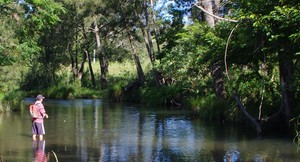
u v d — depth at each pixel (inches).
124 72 2086.6
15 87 1376.7
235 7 555.5
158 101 1231.5
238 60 619.5
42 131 581.9
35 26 955.3
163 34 1306.6
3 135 616.4
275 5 494.6
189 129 663.1
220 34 613.0
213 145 516.1
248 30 515.2
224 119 761.0
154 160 430.6
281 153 459.8
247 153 462.3
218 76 796.6
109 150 489.1
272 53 574.9
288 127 599.8
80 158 442.3
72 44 2079.2
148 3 1460.4
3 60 925.8
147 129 672.4
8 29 930.7
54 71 2078.0
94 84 2041.1
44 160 433.4
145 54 2290.8
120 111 1027.3
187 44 928.3
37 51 995.9
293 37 459.8
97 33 1909.4
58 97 1733.5
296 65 612.7
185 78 1047.0
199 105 888.9
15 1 918.4
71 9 1763.0
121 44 2066.9
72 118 860.0
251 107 678.5
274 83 693.3
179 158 440.1
